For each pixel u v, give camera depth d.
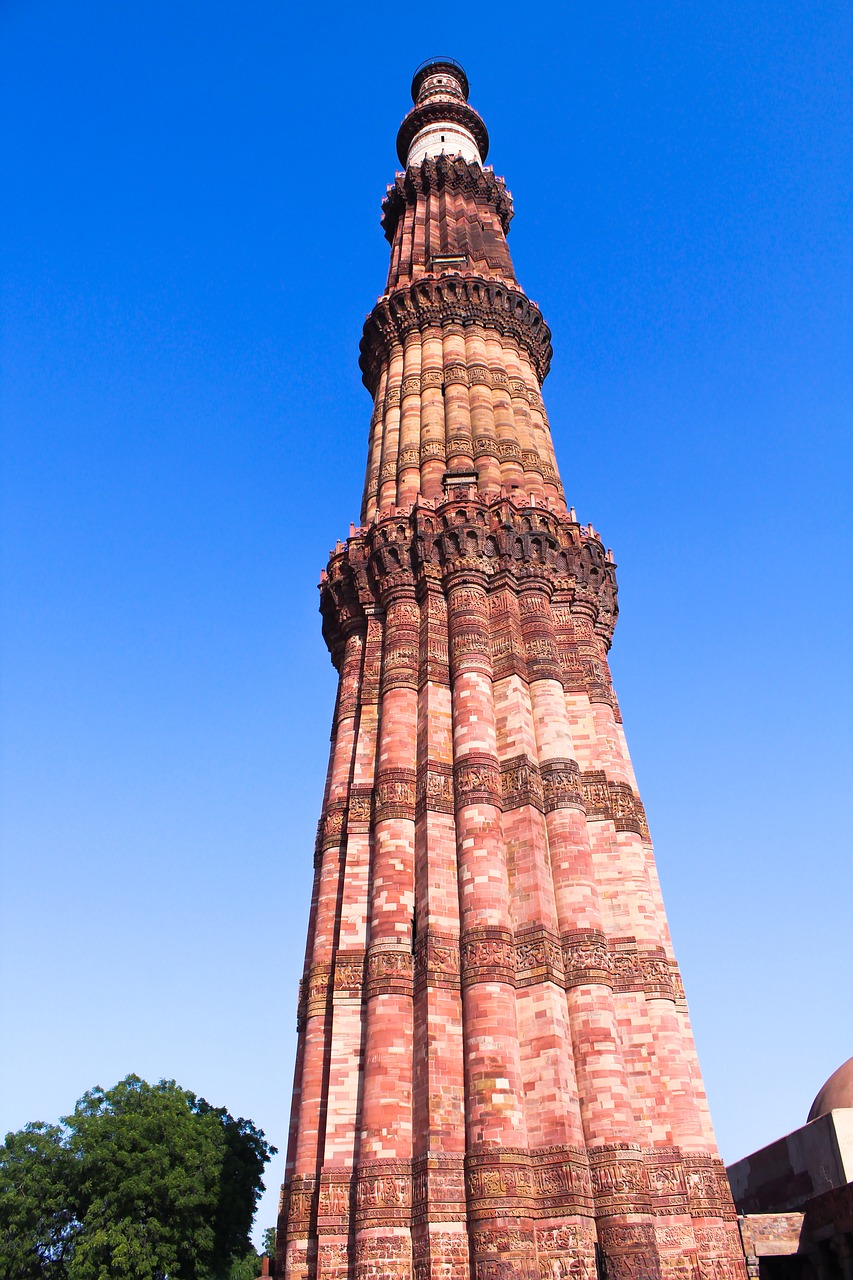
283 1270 25.50
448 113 70.69
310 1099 27.81
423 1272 22.61
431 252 56.78
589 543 40.38
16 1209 53.47
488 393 47.12
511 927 28.28
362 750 35.03
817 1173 32.31
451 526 38.56
